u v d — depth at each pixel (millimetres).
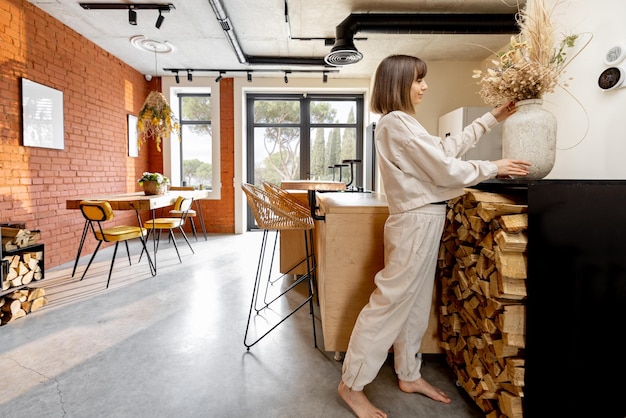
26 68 3451
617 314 1104
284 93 6418
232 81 6059
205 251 4602
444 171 1177
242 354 1907
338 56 3816
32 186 3512
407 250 1293
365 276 1726
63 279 3299
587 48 1692
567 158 1829
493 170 1188
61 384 1614
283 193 2861
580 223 1104
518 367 1170
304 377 1687
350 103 6570
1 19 3164
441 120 4871
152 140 6086
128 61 5266
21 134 3379
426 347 1787
